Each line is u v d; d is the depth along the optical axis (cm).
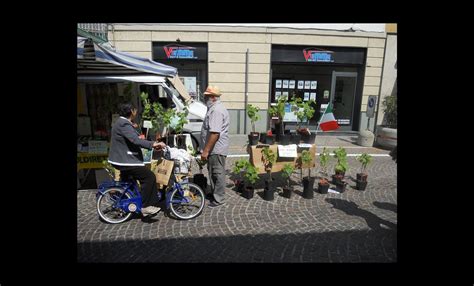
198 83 959
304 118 475
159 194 418
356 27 945
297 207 421
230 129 963
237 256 304
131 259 299
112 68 518
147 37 889
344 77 1024
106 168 420
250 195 446
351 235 346
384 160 698
